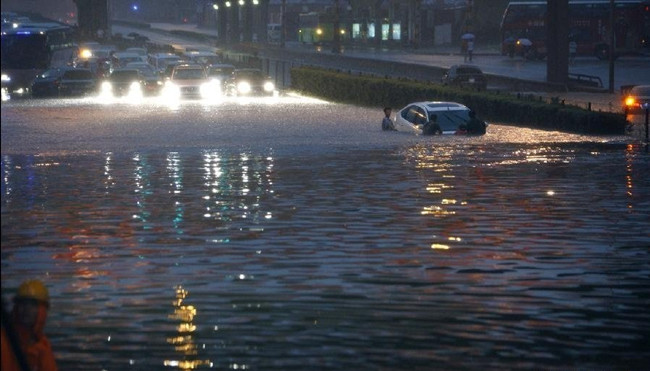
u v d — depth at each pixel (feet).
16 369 31.12
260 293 55.67
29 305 32.68
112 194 96.58
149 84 286.66
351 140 156.25
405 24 568.41
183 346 46.06
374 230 75.31
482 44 568.00
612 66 259.60
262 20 615.16
